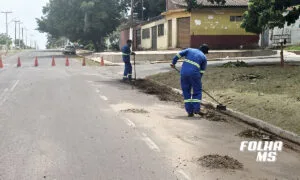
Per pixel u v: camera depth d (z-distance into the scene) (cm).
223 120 955
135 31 5622
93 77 2016
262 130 865
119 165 598
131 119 941
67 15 5688
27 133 793
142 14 6025
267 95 1140
